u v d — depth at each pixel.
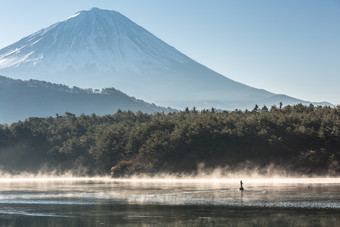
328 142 117.75
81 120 184.25
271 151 120.69
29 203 70.69
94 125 175.12
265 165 118.00
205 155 124.12
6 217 58.50
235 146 123.62
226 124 131.50
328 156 114.94
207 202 68.00
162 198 74.00
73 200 73.56
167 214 58.47
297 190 81.38
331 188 84.06
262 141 121.50
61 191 89.56
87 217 57.59
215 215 57.06
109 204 68.06
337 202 64.94
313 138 119.62
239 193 78.81
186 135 127.38
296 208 60.59
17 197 79.25
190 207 63.56
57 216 58.69
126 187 96.06
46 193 85.88
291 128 122.50
